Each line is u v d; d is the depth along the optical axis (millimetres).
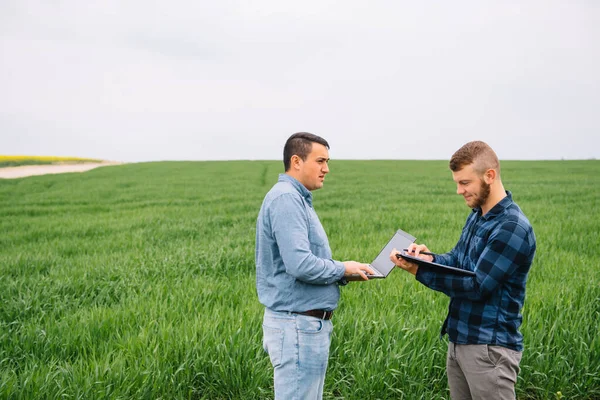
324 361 3238
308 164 3217
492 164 2945
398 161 74125
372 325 4980
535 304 5488
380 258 3686
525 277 2975
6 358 4523
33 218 16531
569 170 43969
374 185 29656
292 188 3193
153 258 8789
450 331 3125
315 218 3328
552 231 10898
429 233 11203
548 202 17641
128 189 29734
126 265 8273
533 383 4336
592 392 4199
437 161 73938
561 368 4266
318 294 3174
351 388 4242
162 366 4246
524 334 4680
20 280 7512
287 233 3025
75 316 5578
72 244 11102
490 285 2838
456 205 17391
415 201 19578
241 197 23094
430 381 4371
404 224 12891
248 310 5516
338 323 4922
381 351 4344
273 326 3211
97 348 4824
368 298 6012
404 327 4812
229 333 4637
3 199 24312
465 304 3043
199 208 18469
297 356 3137
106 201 22969
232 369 4230
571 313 5246
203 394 4277
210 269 8234
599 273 7000
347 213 15406
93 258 9234
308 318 3160
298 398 3139
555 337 4633
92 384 3920
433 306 5625
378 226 12820
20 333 5285
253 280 7301
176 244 10695
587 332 4754
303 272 2977
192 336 4668
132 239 11656
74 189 30453
